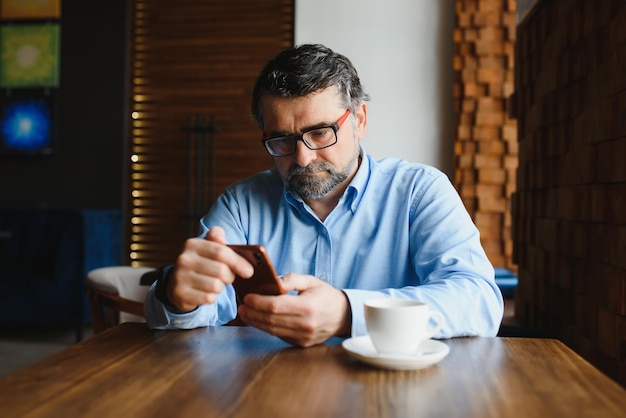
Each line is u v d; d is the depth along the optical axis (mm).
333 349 960
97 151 4645
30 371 834
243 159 4480
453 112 3873
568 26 1650
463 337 1059
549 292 1814
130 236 4641
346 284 1396
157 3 4547
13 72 4715
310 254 1409
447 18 3881
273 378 804
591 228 1491
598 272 1442
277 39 4402
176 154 4562
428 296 1049
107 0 4609
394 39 3898
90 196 4660
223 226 1458
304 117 1241
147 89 4578
